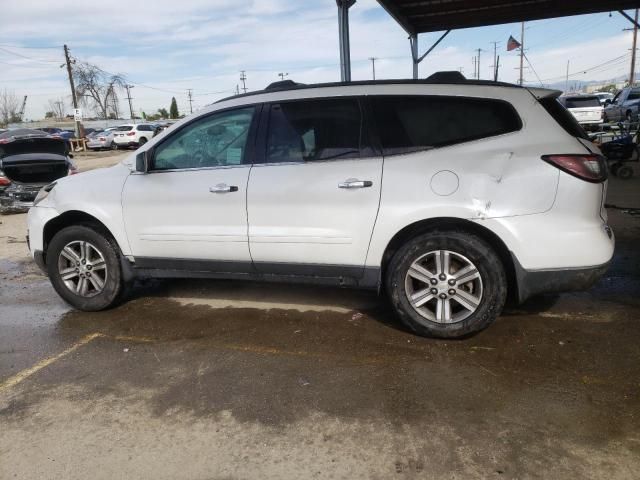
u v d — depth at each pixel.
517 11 10.35
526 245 3.50
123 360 3.76
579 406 2.96
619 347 3.64
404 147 3.75
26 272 6.36
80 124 37.38
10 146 10.52
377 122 3.82
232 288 5.27
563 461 2.51
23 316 4.75
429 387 3.21
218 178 4.13
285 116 4.05
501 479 2.40
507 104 3.62
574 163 3.43
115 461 2.63
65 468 2.59
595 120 22.45
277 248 4.02
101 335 4.23
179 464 2.60
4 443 2.81
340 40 7.20
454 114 3.70
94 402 3.19
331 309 4.58
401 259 3.76
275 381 3.37
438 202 3.59
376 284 3.92
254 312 4.59
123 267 4.61
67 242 4.64
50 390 3.36
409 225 3.72
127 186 4.43
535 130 3.55
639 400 3.00
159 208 4.31
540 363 3.46
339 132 3.89
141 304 4.91
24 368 3.69
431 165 3.64
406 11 10.10
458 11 10.16
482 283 3.64
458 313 3.80
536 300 4.57
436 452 2.61
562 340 3.78
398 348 3.76
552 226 3.47
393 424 2.85
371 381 3.32
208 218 4.18
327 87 4.01
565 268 3.51
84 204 4.53
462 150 3.62
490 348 3.70
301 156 3.96
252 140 4.11
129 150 35.78
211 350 3.86
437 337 3.83
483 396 3.09
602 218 3.67
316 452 2.65
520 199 3.48
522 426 2.79
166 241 4.35
